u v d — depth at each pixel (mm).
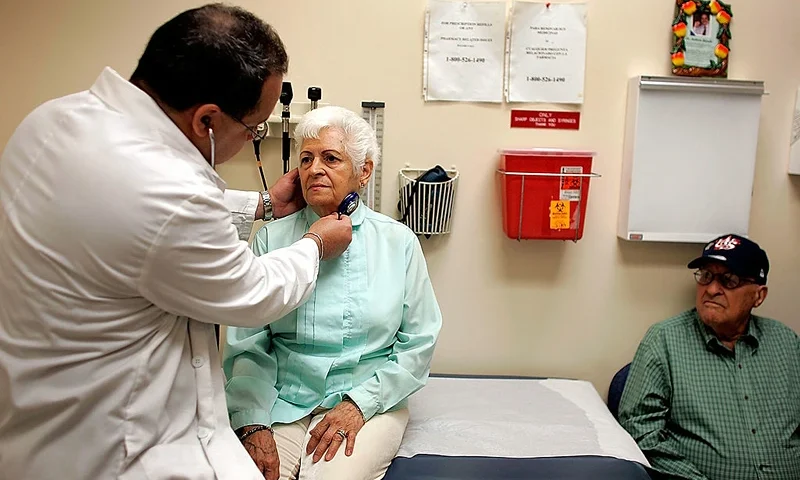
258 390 1495
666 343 1905
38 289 973
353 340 1584
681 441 1840
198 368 1144
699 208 2020
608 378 2166
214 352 1194
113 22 1934
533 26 1982
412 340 1638
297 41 1967
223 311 1064
